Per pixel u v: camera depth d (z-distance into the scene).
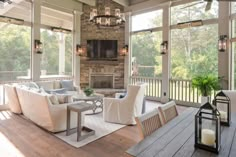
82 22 7.47
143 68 7.30
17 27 5.71
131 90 4.10
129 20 7.47
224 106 1.93
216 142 1.29
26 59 5.92
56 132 3.63
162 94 6.63
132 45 7.58
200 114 1.40
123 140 3.34
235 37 4.79
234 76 4.96
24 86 4.75
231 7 4.94
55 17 6.77
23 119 4.50
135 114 4.18
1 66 5.44
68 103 3.71
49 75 6.72
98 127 3.99
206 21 5.55
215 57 5.48
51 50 6.75
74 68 7.36
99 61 7.59
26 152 2.86
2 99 5.55
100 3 7.53
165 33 6.43
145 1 6.93
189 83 6.05
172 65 6.46
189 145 1.40
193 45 5.93
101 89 7.39
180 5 6.14
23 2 5.78
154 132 1.66
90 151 2.91
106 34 7.57
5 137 3.41
